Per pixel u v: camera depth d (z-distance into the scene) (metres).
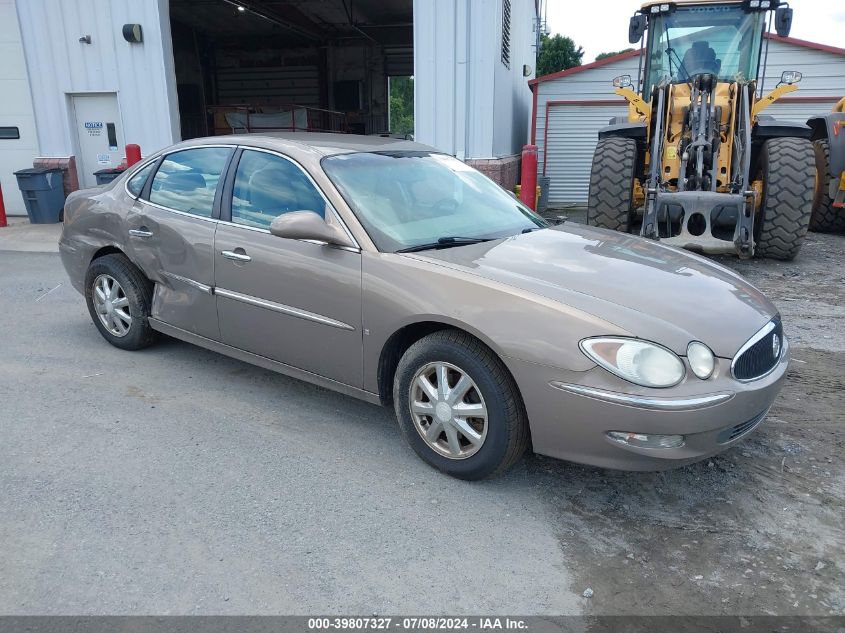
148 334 4.80
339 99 23.61
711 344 2.82
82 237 4.97
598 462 2.83
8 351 4.97
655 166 7.86
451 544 2.77
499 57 11.47
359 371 3.47
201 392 4.25
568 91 15.11
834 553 2.74
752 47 8.61
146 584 2.50
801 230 7.85
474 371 3.01
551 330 2.82
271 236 3.76
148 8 11.31
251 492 3.12
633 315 2.83
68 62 11.81
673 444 2.74
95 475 3.25
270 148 3.96
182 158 4.43
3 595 2.44
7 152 12.70
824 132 10.48
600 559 2.70
